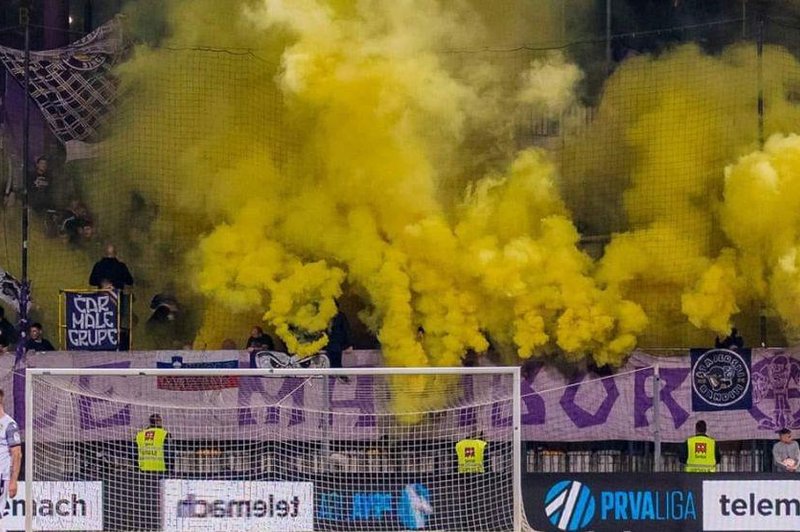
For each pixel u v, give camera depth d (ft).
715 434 188.75
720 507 175.32
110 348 193.47
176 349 199.93
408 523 176.24
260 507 173.99
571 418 189.88
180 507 174.09
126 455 179.11
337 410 185.06
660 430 188.65
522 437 189.37
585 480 174.81
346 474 177.88
